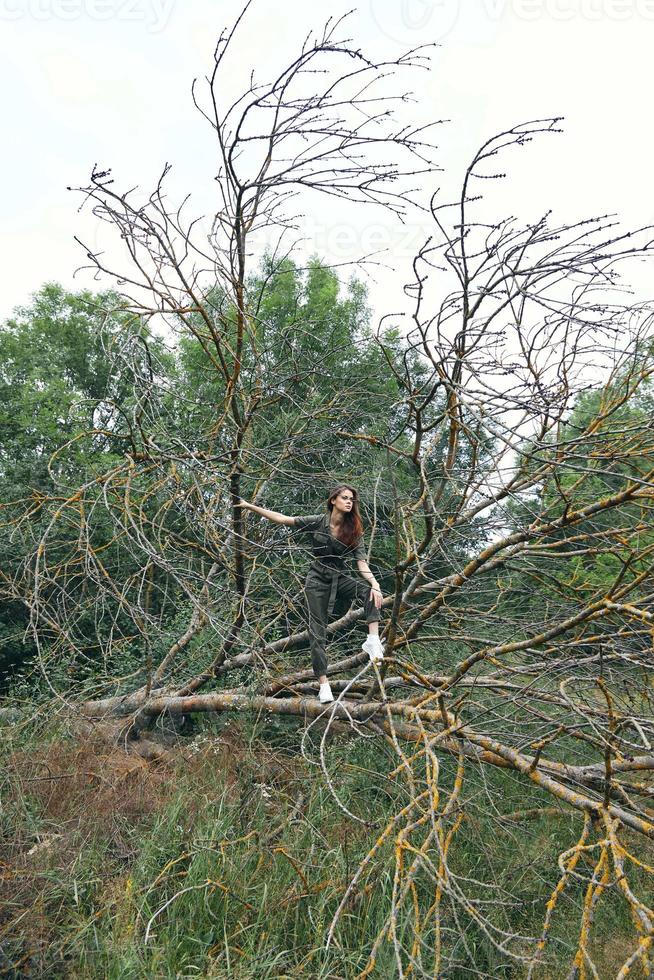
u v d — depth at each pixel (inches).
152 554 192.4
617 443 193.6
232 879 162.1
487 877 192.1
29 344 676.7
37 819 183.8
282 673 255.4
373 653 186.4
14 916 153.4
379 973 146.7
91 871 167.8
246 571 261.6
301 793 205.0
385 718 195.2
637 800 218.2
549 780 151.3
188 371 362.6
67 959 147.9
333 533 198.7
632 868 201.0
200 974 136.6
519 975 165.9
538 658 222.5
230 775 221.9
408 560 178.7
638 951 99.5
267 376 250.7
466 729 180.7
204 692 284.7
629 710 178.7
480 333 162.6
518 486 168.6
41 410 554.3
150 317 198.1
